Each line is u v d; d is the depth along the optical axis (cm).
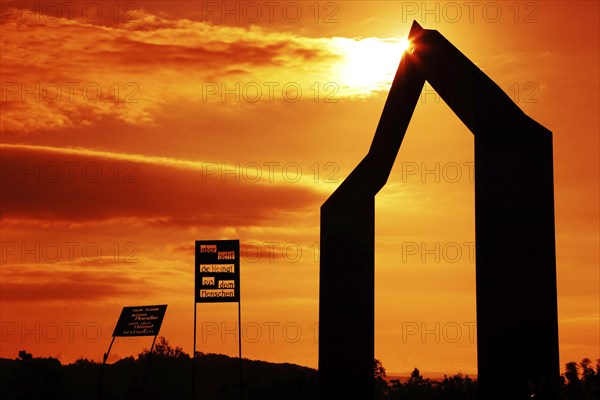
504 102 2425
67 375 6450
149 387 6284
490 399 2308
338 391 2877
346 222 2941
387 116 2866
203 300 3694
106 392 6225
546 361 2300
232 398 5859
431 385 5084
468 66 2520
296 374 5519
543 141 2388
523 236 2356
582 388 2128
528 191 2372
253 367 7331
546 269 2338
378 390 5234
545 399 2173
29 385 6022
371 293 2892
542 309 2322
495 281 2348
